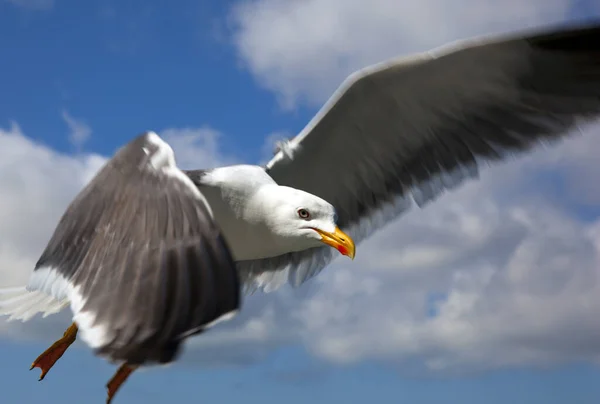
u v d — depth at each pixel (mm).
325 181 5988
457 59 5184
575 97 5465
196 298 2594
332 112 5469
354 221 6242
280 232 4789
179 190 3004
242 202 4688
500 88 5480
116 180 3168
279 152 5598
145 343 2461
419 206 6109
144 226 2910
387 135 5777
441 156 5938
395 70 5227
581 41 5246
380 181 6094
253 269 6332
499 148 5750
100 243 2959
